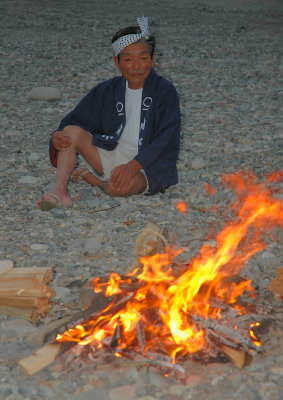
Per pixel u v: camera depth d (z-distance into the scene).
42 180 5.27
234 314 3.10
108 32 11.33
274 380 2.75
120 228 4.35
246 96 7.78
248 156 5.83
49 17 12.59
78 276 3.67
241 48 10.41
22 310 3.25
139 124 4.65
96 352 2.92
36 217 4.54
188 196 4.91
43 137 6.30
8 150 5.94
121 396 2.64
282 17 13.42
